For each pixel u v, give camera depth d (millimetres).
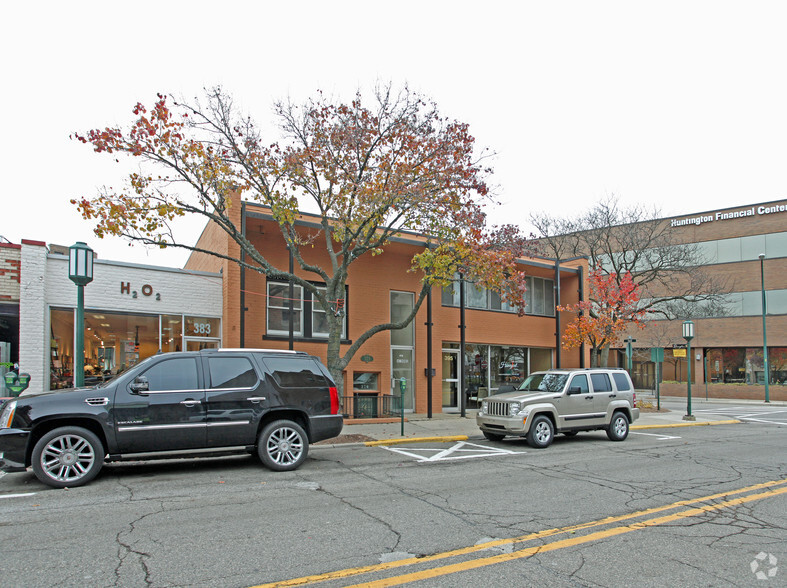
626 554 5129
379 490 7688
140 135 11219
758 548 5324
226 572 4617
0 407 8852
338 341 13195
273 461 8945
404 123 12641
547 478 8656
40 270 12875
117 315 14102
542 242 32094
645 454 11266
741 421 19453
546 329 23031
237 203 15320
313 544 5340
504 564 4852
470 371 20891
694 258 33969
